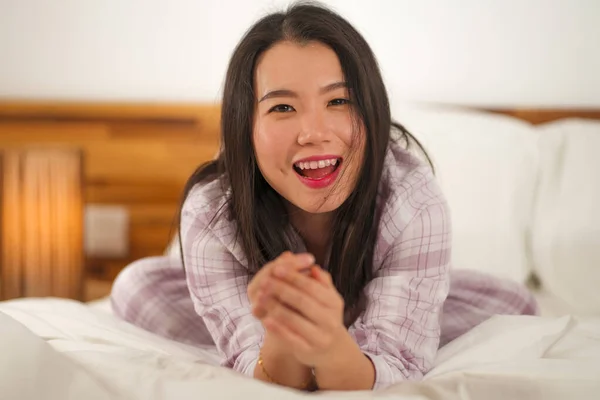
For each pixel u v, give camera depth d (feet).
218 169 3.86
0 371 2.77
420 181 3.68
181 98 7.70
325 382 2.96
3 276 6.93
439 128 6.39
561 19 7.23
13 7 7.68
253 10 7.52
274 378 3.03
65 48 7.71
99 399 2.65
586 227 5.77
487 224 5.89
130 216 7.75
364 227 3.61
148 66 7.68
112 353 3.20
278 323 2.73
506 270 5.80
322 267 3.90
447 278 3.67
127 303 4.58
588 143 6.26
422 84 7.43
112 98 7.75
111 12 7.64
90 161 7.74
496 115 7.30
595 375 2.83
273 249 3.70
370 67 3.36
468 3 7.31
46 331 3.53
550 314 5.47
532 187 6.24
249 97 3.39
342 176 3.32
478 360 3.19
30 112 7.72
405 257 3.57
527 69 7.32
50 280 6.96
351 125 3.29
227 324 3.56
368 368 3.00
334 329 2.73
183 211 3.87
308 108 3.22
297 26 3.29
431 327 3.49
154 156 7.68
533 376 2.80
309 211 3.39
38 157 6.89
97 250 7.75
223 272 3.66
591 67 7.24
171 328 4.51
